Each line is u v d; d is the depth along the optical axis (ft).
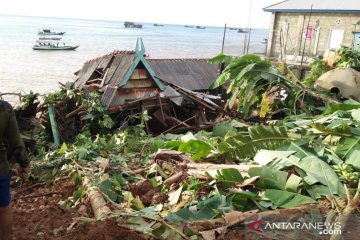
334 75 34.94
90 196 16.25
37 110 37.01
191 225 12.94
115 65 40.29
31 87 86.12
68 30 428.97
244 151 20.31
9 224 12.07
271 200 14.49
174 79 51.67
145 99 36.27
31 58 142.51
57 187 20.17
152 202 16.56
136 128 33.55
